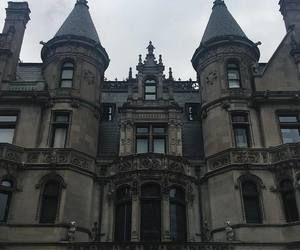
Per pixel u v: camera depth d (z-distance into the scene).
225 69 30.97
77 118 28.83
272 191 25.61
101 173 28.00
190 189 26.77
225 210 25.39
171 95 30.30
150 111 29.45
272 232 24.12
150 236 24.47
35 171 26.36
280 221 24.56
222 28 33.59
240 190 25.64
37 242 23.72
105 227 25.72
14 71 31.75
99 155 29.19
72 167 26.53
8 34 31.95
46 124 28.36
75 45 31.86
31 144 27.31
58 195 25.62
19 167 26.31
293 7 35.47
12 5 35.16
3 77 30.03
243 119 29.00
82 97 29.95
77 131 28.30
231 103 29.20
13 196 25.42
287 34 32.66
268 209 24.98
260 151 26.95
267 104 28.92
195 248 22.98
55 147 27.69
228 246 23.27
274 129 27.86
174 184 26.39
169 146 27.95
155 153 26.84
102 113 32.22
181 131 29.12
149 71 32.22
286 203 25.25
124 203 26.02
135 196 25.42
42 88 29.81
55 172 26.27
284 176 25.80
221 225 25.16
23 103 28.97
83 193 26.38
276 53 31.58
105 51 33.16
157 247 22.83
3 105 28.80
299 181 25.17
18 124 28.03
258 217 25.11
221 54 31.59
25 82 30.14
